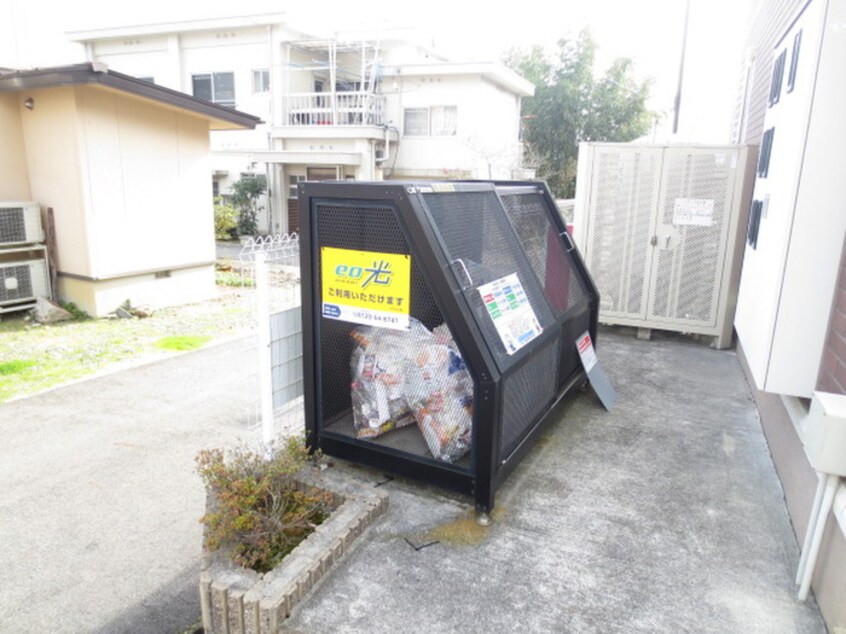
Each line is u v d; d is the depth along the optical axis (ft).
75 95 20.35
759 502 7.89
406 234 6.88
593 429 10.05
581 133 74.33
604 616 5.79
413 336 7.82
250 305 25.88
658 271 15.34
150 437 12.45
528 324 8.23
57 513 9.62
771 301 8.20
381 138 48.57
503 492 8.01
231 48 49.06
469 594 6.06
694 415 10.73
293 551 6.37
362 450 8.00
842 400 5.85
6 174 21.84
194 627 7.20
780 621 5.79
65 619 7.39
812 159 7.52
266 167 50.85
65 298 23.17
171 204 24.80
